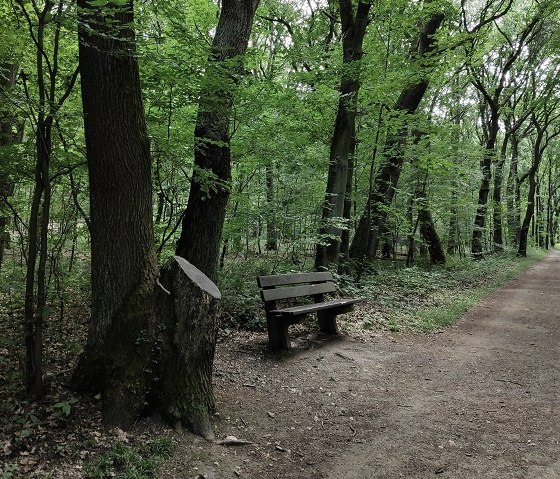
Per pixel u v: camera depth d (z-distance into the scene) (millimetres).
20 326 5199
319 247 10383
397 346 6527
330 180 10328
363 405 4418
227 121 6648
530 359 6016
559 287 13758
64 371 4152
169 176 6473
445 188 16281
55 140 4629
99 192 3742
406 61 9406
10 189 5449
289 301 7891
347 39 10461
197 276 3828
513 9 21266
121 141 3707
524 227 26547
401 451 3531
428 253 19406
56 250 5855
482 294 11727
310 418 4086
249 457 3369
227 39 6699
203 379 3754
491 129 21531
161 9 5305
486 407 4398
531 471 3225
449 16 14344
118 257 3711
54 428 3299
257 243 11992
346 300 6984
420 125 10117
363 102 9852
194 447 3367
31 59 5082
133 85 3805
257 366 5262
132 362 3578
